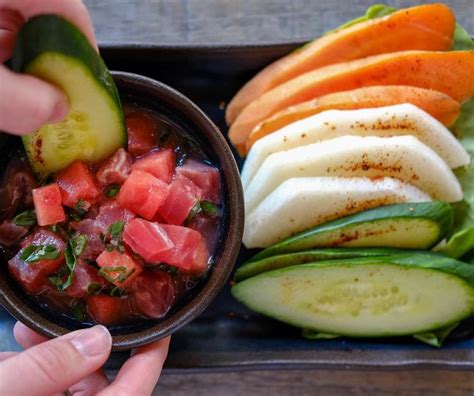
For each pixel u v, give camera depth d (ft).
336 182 1.24
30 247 1.06
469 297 1.22
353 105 1.28
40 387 0.98
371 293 1.23
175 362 1.23
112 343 1.07
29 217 1.07
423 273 1.20
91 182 1.07
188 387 1.35
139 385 1.10
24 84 0.90
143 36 1.43
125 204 1.06
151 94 1.13
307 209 1.24
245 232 1.30
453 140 1.28
